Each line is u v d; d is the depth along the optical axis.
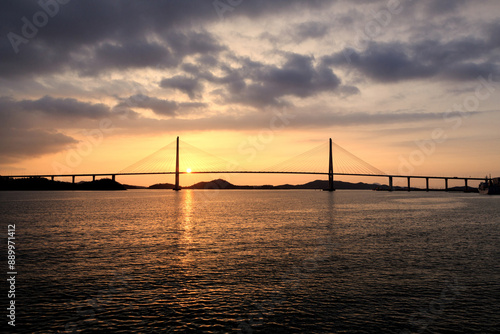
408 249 33.69
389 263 27.95
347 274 24.81
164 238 41.06
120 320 17.31
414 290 21.30
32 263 28.19
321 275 24.56
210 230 48.47
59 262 28.53
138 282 23.05
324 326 16.67
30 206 101.75
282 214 75.81
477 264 27.48
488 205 106.31
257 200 158.00
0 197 178.12
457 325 16.70
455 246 35.19
